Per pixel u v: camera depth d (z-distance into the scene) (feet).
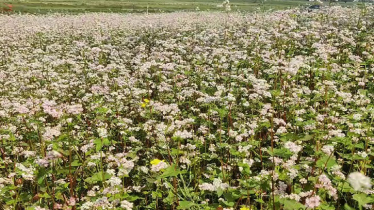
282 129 18.39
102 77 33.45
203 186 14.83
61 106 21.61
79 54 47.67
